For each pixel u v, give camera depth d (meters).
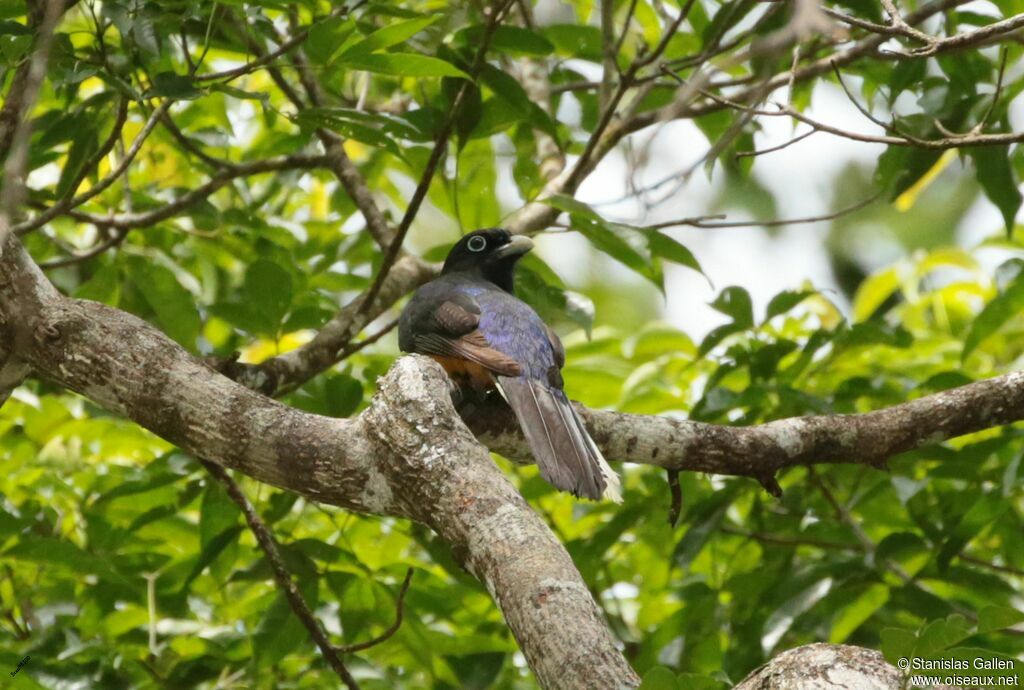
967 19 11.87
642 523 12.56
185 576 11.18
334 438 8.00
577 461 8.95
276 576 10.19
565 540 12.55
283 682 11.27
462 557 7.19
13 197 5.98
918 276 14.66
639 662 11.79
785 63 13.47
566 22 14.47
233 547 10.95
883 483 11.52
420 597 11.14
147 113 11.80
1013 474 10.23
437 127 11.35
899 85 11.91
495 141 15.50
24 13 10.15
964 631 5.61
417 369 8.09
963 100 11.45
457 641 11.07
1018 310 11.27
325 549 10.73
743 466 9.76
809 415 10.84
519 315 10.65
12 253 8.88
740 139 13.73
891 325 12.31
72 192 9.98
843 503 12.66
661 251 11.01
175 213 12.17
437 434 7.70
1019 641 10.80
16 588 11.14
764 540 12.24
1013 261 11.24
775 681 6.05
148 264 12.00
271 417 8.20
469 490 7.36
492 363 9.88
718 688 5.84
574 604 6.41
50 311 8.81
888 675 5.98
